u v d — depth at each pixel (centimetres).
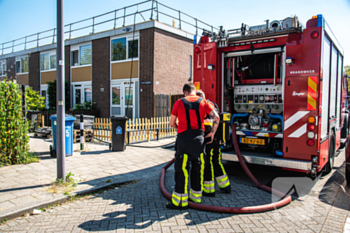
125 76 1381
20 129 586
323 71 451
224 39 536
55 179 478
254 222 338
